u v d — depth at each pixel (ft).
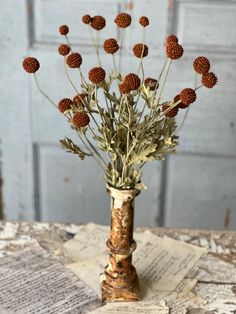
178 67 3.58
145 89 2.29
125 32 3.54
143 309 2.55
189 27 3.51
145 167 3.88
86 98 2.40
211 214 4.05
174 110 2.36
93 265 2.84
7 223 3.18
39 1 3.54
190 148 3.82
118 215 2.49
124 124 2.31
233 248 3.03
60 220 4.19
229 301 2.64
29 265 2.83
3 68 3.71
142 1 3.45
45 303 2.58
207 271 2.84
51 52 3.62
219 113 3.70
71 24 3.58
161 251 2.97
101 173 3.97
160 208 4.04
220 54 3.55
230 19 3.47
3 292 2.64
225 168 3.89
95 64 3.62
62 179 4.03
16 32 3.61
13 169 4.02
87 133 3.76
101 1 3.50
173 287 2.71
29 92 3.75
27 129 3.87
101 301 2.60
